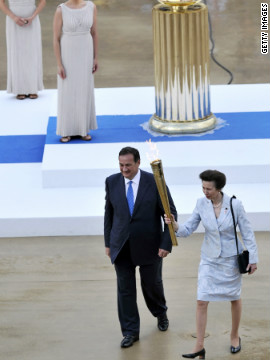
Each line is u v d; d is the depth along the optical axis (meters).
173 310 22.22
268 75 43.72
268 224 26.88
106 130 32.88
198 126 32.06
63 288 23.61
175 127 32.06
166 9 30.89
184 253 25.48
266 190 28.55
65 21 29.83
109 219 20.53
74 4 29.94
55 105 36.19
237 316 19.95
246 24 53.00
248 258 19.23
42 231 27.08
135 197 19.95
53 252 25.89
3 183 29.86
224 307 22.33
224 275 19.42
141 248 19.95
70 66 30.58
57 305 22.70
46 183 29.33
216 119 33.41
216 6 57.44
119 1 59.16
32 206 27.81
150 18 54.78
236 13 55.59
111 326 21.58
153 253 20.12
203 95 32.00
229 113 34.47
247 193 28.28
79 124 31.61
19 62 37.88
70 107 31.28
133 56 47.28
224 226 19.19
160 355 20.16
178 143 31.14
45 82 43.47
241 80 42.88
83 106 31.22
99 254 25.67
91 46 30.58
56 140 31.92
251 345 20.47
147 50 48.31
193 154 30.03
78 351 20.45
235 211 19.19
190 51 31.05
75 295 23.20
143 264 20.11
